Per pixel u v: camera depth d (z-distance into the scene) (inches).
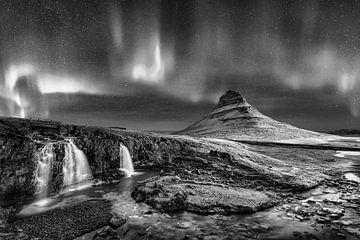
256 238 485.7
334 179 1091.3
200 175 1016.2
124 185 900.6
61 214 600.7
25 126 937.5
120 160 1144.2
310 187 917.2
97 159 1058.1
